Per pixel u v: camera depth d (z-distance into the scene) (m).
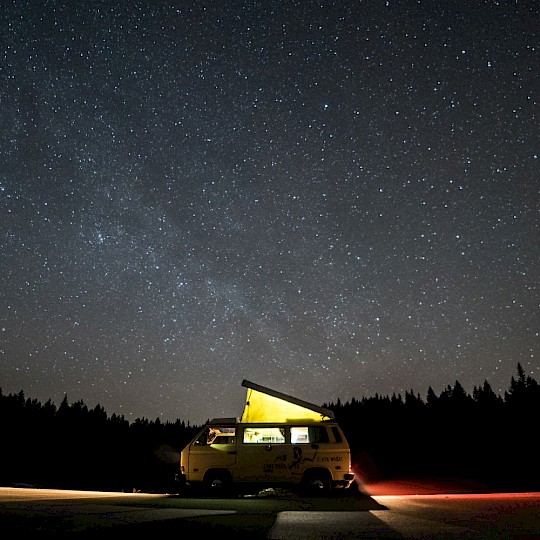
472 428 39.88
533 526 6.26
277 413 12.61
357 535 5.43
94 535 4.98
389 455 34.53
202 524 5.84
